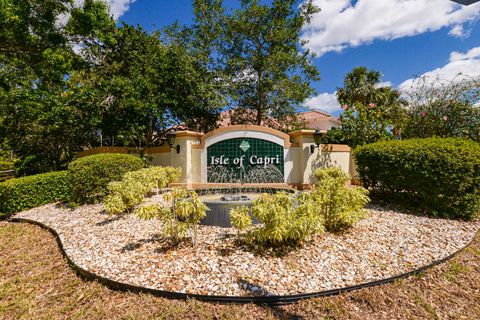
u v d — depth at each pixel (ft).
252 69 42.60
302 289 8.73
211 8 41.16
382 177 19.47
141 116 31.86
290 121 45.24
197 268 9.95
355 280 9.28
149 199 21.86
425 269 10.22
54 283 10.30
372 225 14.75
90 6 33.50
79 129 33.86
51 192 24.48
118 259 11.11
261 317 7.76
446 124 25.98
